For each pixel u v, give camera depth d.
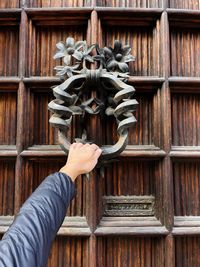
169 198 1.00
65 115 0.94
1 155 1.02
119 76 0.99
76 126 1.02
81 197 1.03
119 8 1.06
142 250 1.02
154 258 1.02
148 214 1.03
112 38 1.09
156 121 1.05
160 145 1.03
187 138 1.06
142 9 1.06
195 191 1.04
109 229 0.99
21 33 1.06
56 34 1.09
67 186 0.66
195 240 1.03
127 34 1.09
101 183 1.02
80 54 0.99
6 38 1.09
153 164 1.05
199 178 1.05
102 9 1.06
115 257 1.01
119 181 1.04
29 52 1.06
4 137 1.05
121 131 0.95
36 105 1.06
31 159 1.03
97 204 1.00
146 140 1.05
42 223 0.56
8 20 1.08
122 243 1.02
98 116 1.01
